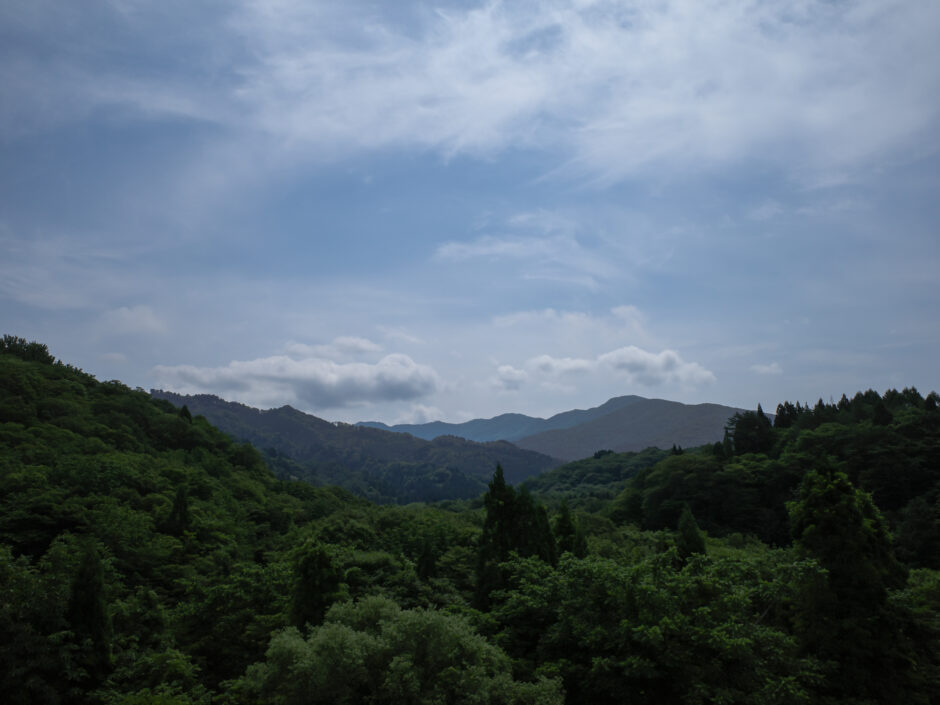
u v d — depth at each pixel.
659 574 24.19
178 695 24.44
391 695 18.66
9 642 24.17
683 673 21.11
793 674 22.47
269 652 20.16
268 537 74.06
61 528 48.84
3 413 78.62
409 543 56.94
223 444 117.56
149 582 45.44
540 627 26.08
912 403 120.00
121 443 87.38
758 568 27.30
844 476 29.42
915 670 27.33
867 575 27.39
